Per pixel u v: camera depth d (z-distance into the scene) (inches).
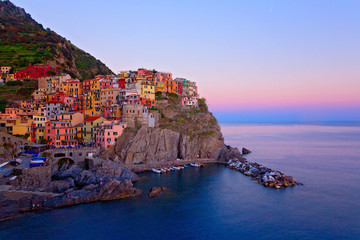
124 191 3464.6
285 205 3297.2
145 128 5196.9
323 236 2571.4
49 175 3722.9
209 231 2625.5
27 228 2578.7
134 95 5782.5
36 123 5027.1
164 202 3309.5
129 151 4872.0
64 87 6678.2
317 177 4645.7
